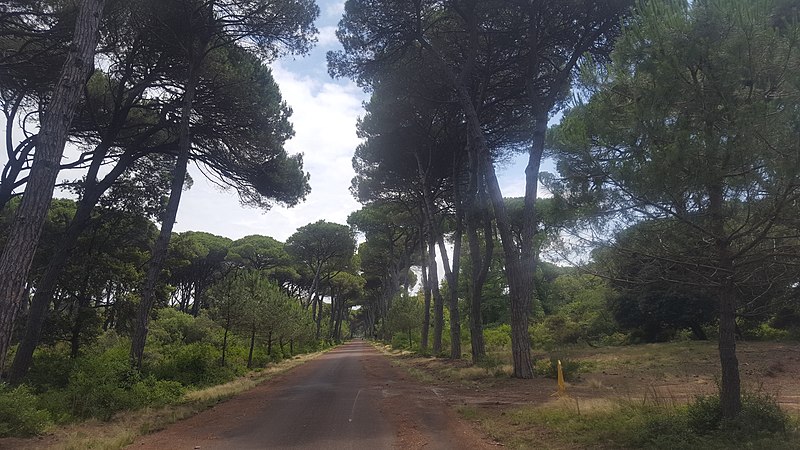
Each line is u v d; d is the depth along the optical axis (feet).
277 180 69.56
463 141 84.43
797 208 18.74
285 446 24.89
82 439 27.40
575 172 24.14
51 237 73.00
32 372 55.93
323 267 198.39
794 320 88.89
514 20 58.65
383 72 67.46
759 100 18.72
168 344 99.19
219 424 32.40
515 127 77.15
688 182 19.47
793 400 32.89
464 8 58.85
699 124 19.92
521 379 51.47
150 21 54.08
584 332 124.98
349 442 25.36
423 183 89.15
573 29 57.06
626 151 21.93
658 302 100.07
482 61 66.28
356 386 53.01
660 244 22.67
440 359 89.56
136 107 63.52
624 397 34.50
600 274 25.44
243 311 77.25
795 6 20.77
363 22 60.49
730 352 22.53
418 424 29.78
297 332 114.42
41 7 46.93
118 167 63.21
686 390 40.04
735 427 21.03
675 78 20.11
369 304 353.72
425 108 77.05
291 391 50.34
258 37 59.82
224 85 61.31
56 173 29.37
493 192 56.85
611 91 23.27
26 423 28.66
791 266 21.63
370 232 162.71
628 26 23.81
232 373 69.15
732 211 20.12
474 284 77.15
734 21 19.30
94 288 76.43
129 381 43.39
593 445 22.38
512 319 54.39
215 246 179.93
